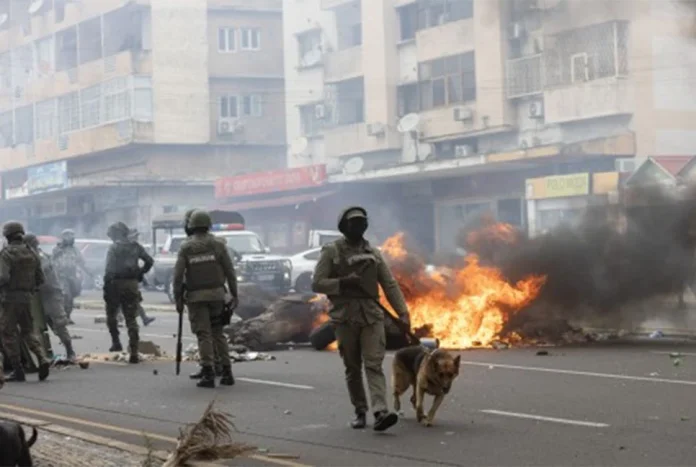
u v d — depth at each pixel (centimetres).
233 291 1413
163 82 6456
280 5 6706
